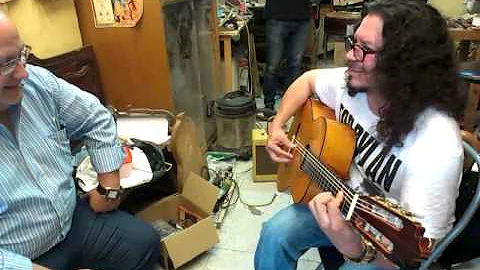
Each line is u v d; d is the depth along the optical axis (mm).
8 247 1202
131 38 2201
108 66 2281
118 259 1474
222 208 2340
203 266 1944
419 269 966
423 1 1045
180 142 2066
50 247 1323
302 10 3529
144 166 1819
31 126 1252
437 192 938
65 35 2066
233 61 3533
